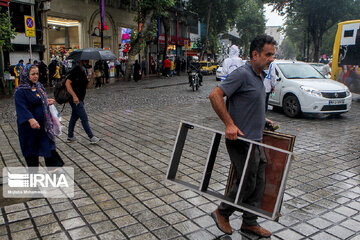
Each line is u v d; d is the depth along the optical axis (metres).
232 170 3.07
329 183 4.58
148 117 9.44
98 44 26.19
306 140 6.91
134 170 5.01
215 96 2.71
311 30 35.09
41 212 3.64
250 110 2.83
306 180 4.68
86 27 24.61
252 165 2.81
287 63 10.49
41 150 4.31
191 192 4.21
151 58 33.66
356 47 13.25
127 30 29.44
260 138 2.88
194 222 3.46
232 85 2.74
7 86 17.78
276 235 3.22
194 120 9.02
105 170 4.99
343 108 9.23
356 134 7.50
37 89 4.20
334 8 31.56
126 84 21.03
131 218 3.52
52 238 3.13
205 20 40.28
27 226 3.34
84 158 5.57
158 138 6.98
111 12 27.11
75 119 6.52
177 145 2.86
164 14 24.98
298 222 3.48
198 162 5.42
